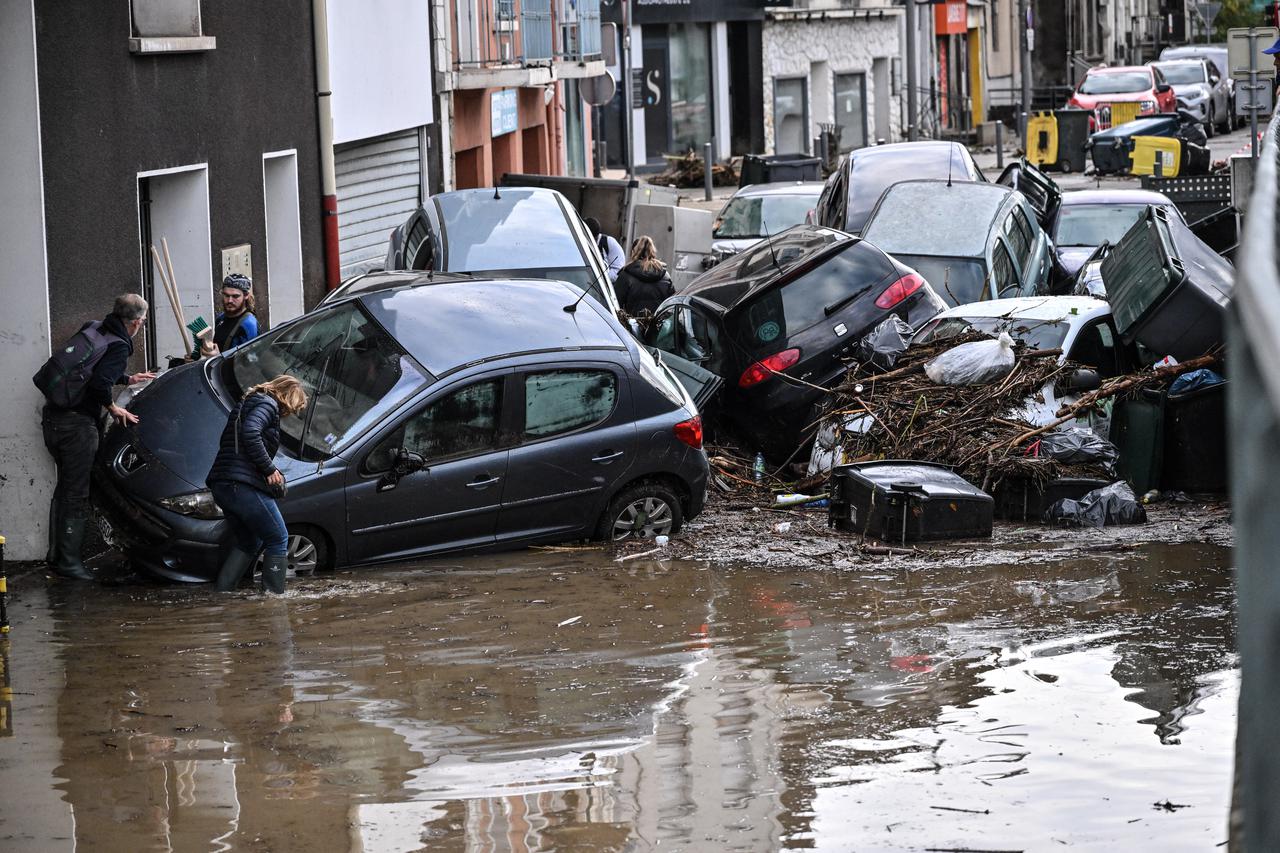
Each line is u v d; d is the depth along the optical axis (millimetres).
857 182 50188
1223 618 19969
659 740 15508
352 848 12633
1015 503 27641
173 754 15305
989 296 38656
